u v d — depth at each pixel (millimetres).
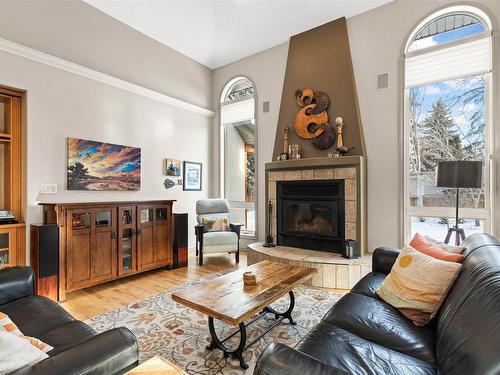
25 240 3033
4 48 2893
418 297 1597
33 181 3107
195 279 3549
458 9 3330
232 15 4293
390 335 1410
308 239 3969
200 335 2170
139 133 4219
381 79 3754
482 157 3256
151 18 4117
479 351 854
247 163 5352
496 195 3076
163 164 4570
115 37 3959
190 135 5047
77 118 3496
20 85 3021
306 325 2320
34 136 3121
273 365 893
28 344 1013
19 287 1757
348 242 3430
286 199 4184
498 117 3072
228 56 5125
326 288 3213
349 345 1303
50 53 3287
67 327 1441
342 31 4027
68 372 864
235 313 1612
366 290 1982
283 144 4461
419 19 3516
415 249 1933
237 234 4316
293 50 4473
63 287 2881
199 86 5254
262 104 4871
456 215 3014
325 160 3787
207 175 5371
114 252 3355
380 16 3777
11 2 3000
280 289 1991
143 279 3547
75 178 3445
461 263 1654
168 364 1022
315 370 849
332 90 4059
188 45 4789
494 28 3107
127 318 2461
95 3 3676
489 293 1031
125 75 4070
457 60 3342
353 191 3621
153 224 3807
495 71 3086
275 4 3967
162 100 4555
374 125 3795
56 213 2875
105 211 3285
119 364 990
